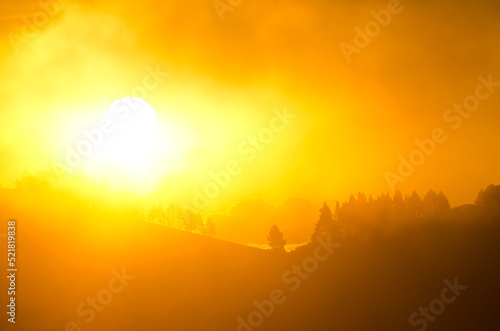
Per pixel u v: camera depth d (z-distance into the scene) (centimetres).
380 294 16875
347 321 15938
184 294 16962
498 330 15000
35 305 15250
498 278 16738
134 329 15162
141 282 17288
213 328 15600
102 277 17175
